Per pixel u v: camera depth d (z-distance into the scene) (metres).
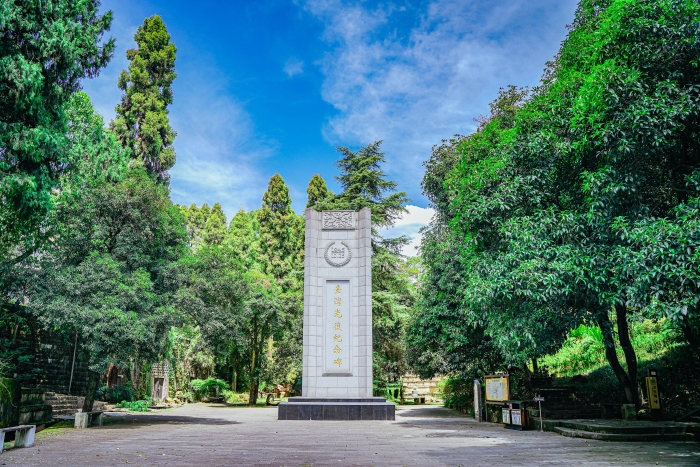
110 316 14.84
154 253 18.42
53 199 17.64
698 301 9.61
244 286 22.09
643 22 10.23
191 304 18.17
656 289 9.37
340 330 21.95
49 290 15.50
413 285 33.94
